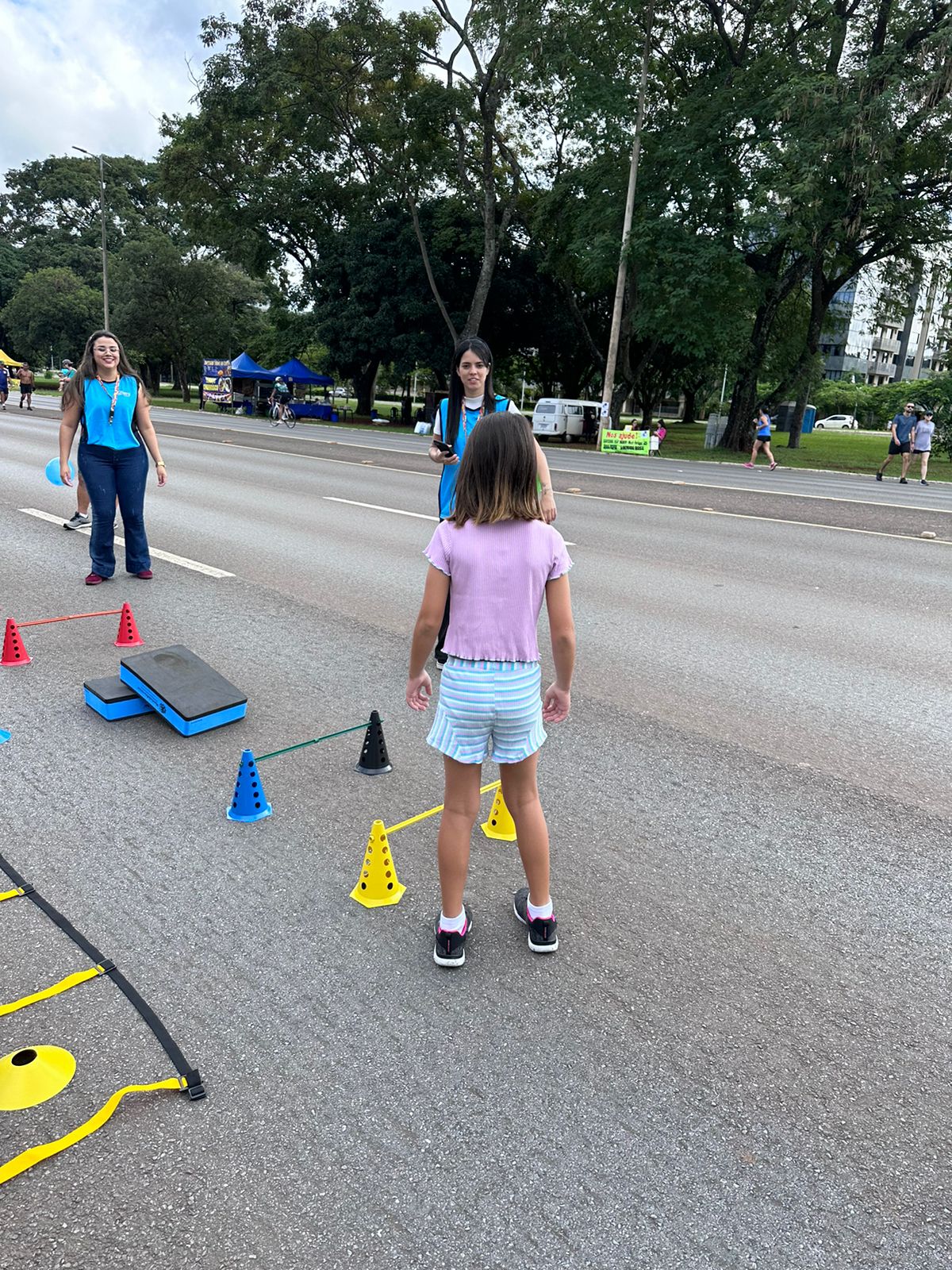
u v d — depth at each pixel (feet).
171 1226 6.17
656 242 87.45
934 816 12.68
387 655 18.97
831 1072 7.81
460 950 9.03
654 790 13.21
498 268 130.41
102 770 13.15
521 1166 6.74
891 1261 6.08
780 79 82.89
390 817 12.07
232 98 115.85
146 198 270.87
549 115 107.24
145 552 24.70
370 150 121.90
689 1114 7.30
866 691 17.95
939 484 69.92
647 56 84.48
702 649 20.53
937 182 84.64
